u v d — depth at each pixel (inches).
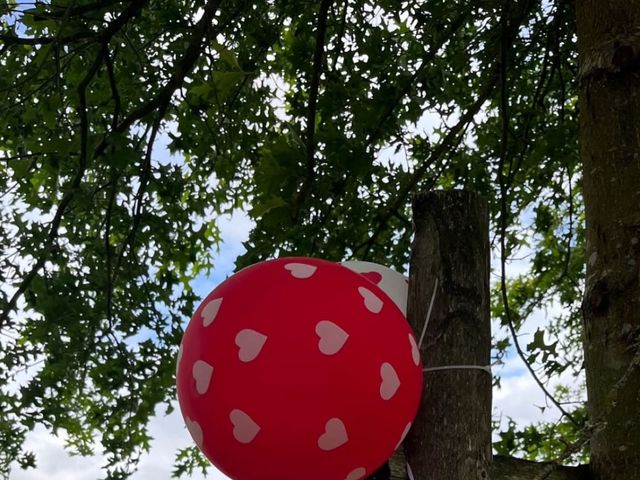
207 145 143.7
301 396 53.5
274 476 56.3
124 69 136.2
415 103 127.7
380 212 130.4
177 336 136.4
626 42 85.8
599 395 77.0
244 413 54.1
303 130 135.2
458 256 69.9
